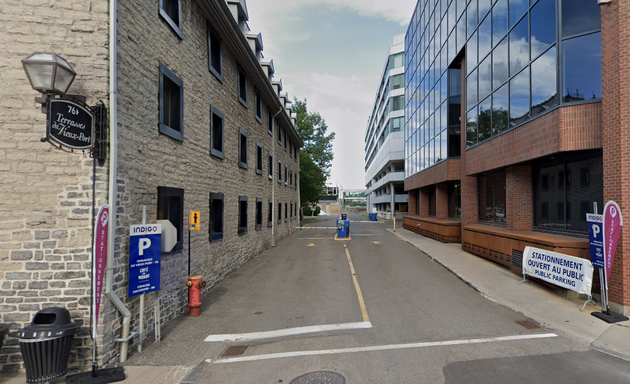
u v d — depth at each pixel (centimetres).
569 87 818
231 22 1105
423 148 2420
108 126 534
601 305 708
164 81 779
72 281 514
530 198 1152
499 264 1197
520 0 1039
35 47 522
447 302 807
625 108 672
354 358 523
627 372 459
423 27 2412
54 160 521
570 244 802
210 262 992
